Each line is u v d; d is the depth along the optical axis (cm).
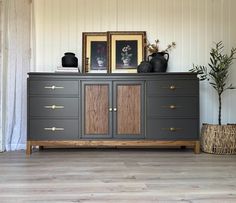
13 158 316
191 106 348
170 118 347
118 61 388
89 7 394
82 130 345
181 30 399
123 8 396
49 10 391
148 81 347
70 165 280
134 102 347
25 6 373
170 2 398
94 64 388
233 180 227
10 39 360
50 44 391
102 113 347
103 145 348
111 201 178
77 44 393
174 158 317
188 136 348
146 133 347
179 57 398
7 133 362
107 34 389
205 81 398
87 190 200
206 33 400
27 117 341
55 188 205
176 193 194
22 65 370
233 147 345
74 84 345
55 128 343
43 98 342
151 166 276
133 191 198
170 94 348
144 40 391
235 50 396
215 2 401
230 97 402
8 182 220
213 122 400
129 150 368
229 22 401
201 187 208
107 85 347
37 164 285
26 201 178
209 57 400
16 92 367
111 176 238
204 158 318
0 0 348
